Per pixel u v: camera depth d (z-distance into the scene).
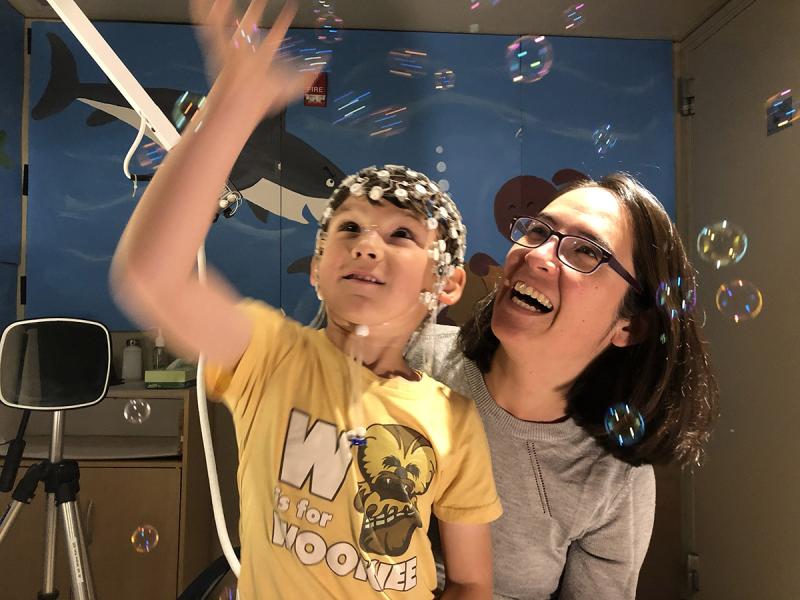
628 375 0.93
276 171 2.33
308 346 0.71
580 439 0.92
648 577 2.28
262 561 0.64
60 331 1.32
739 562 2.00
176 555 1.86
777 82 1.86
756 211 1.95
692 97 2.34
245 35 0.44
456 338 1.04
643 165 2.39
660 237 0.90
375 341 0.74
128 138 2.30
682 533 2.29
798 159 1.77
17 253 2.25
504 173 2.37
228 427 2.17
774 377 1.85
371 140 2.35
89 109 2.29
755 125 1.96
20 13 2.25
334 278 0.66
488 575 0.77
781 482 1.81
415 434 0.72
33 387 1.30
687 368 0.93
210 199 0.44
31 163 2.29
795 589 1.74
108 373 1.36
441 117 2.37
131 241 0.43
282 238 2.32
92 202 2.29
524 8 2.18
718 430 2.11
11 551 1.80
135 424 2.24
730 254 1.59
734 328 2.04
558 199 0.94
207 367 0.65
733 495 2.03
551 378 0.88
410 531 0.68
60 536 1.80
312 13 2.12
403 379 0.76
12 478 1.29
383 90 2.35
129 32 2.31
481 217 2.37
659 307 0.89
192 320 0.54
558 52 2.39
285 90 0.46
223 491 2.14
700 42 2.29
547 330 0.83
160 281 0.44
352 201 0.68
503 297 0.88
